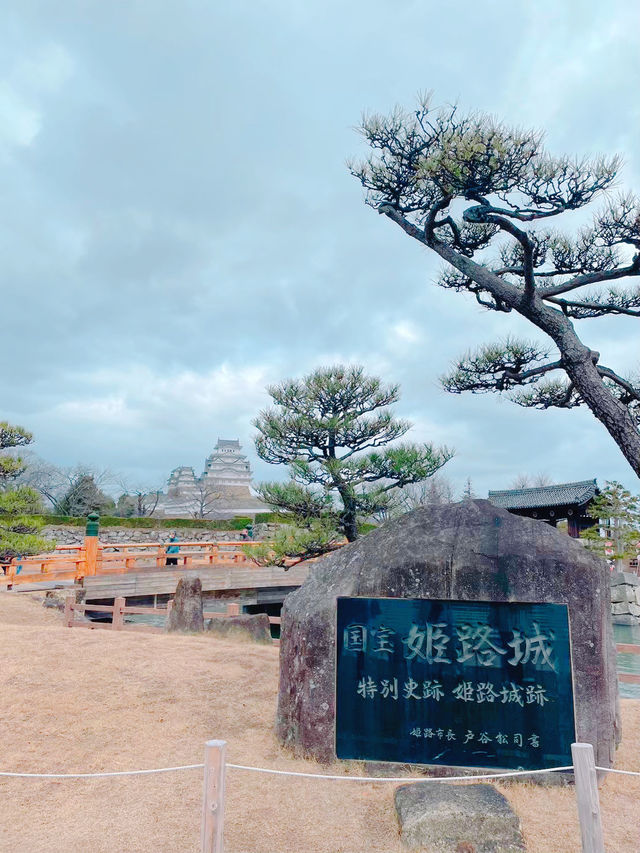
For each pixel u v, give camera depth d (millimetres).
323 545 13852
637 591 24156
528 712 5895
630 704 8383
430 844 4539
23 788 5555
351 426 14625
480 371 12969
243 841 4676
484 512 6629
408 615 6266
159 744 6543
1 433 16766
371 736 6066
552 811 5223
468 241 12219
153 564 27766
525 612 6078
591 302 11609
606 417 9297
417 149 10234
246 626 12250
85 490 42844
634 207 9742
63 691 7809
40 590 18750
